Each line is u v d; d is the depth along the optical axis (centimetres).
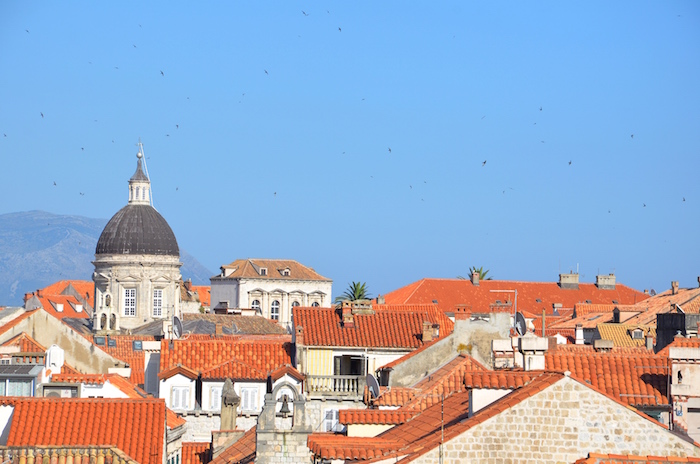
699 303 16312
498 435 4509
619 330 14288
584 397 4522
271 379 10512
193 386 10706
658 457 4397
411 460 4494
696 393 5925
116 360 11900
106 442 7012
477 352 8581
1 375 8450
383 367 8681
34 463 6012
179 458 8488
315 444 5188
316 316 11238
